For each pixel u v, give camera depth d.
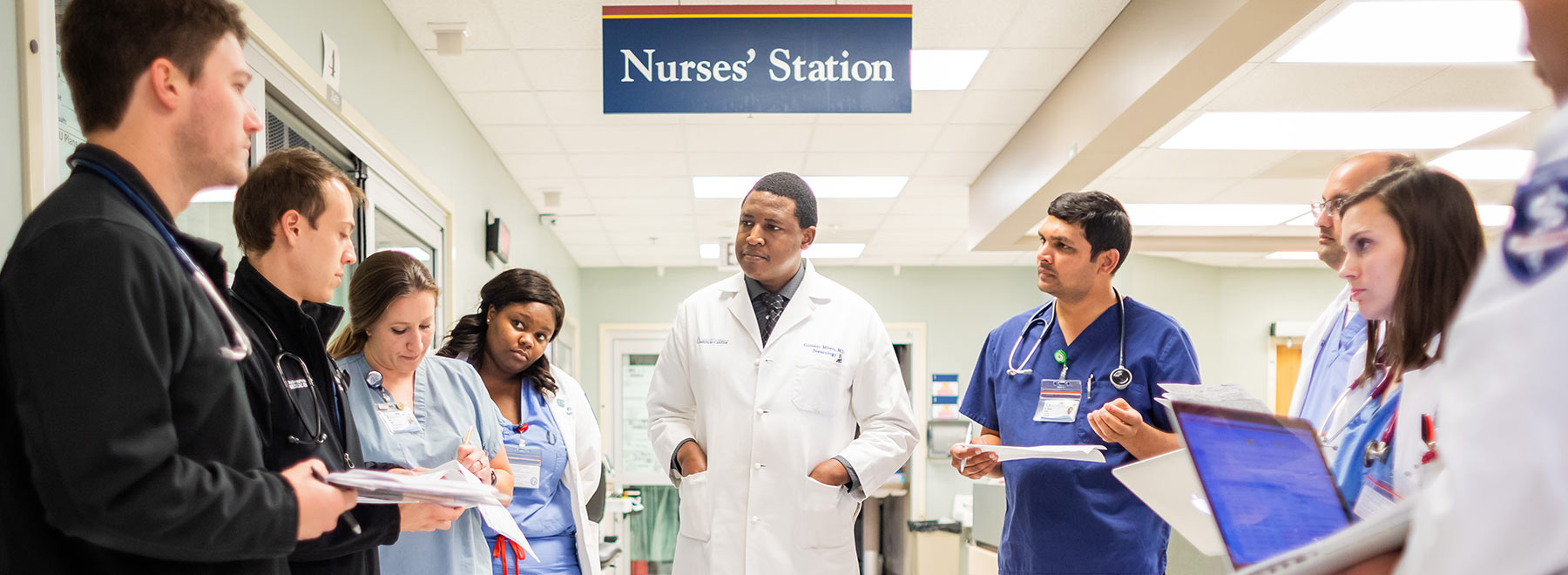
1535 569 0.44
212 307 0.99
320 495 0.99
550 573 2.27
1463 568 0.47
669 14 3.13
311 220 1.39
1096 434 2.01
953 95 4.72
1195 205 6.55
